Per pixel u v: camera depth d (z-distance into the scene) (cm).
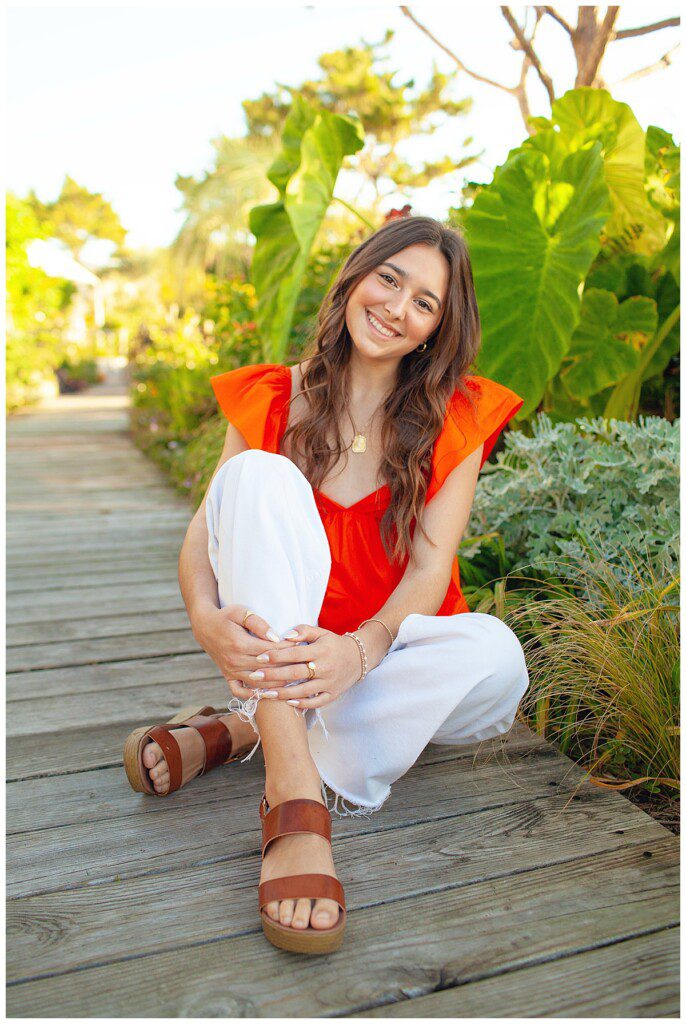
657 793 152
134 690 204
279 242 330
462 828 135
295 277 293
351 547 147
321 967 103
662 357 277
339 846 130
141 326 1201
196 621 125
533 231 239
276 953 106
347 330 150
